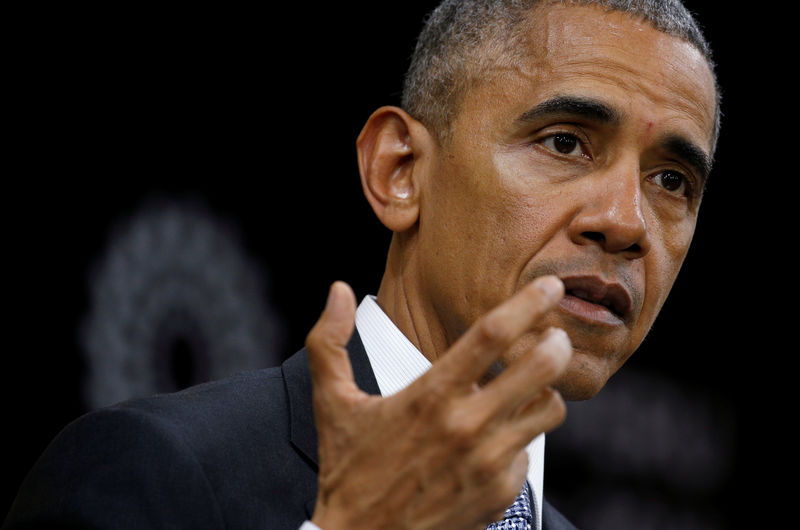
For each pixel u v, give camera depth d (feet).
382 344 16.97
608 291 15.58
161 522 13.08
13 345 33.88
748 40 46.75
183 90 38.60
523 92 16.25
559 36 16.37
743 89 47.91
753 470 46.68
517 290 15.81
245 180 39.40
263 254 39.27
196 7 39.11
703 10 45.88
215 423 14.69
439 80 17.34
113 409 14.30
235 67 39.73
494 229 15.99
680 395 46.83
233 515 13.84
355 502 11.68
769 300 48.49
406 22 42.29
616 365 16.33
